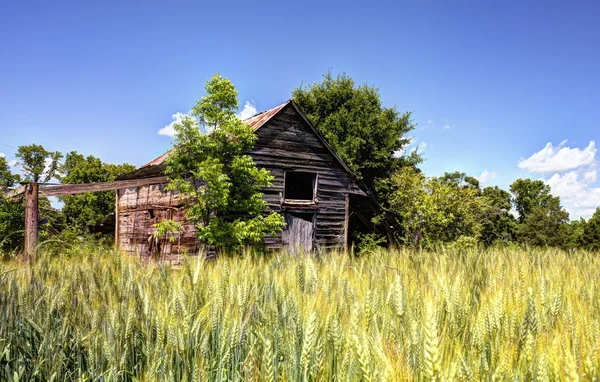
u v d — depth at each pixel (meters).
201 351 2.85
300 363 2.50
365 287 3.94
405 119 30.64
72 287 4.24
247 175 14.88
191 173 14.70
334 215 19.84
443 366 2.24
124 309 3.33
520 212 47.97
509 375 2.25
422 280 4.37
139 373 2.93
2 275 4.49
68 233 18.14
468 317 3.13
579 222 39.22
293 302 3.31
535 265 6.35
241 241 14.45
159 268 5.12
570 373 2.08
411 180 24.28
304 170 18.83
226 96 14.39
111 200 32.50
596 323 2.84
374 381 2.12
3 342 3.25
